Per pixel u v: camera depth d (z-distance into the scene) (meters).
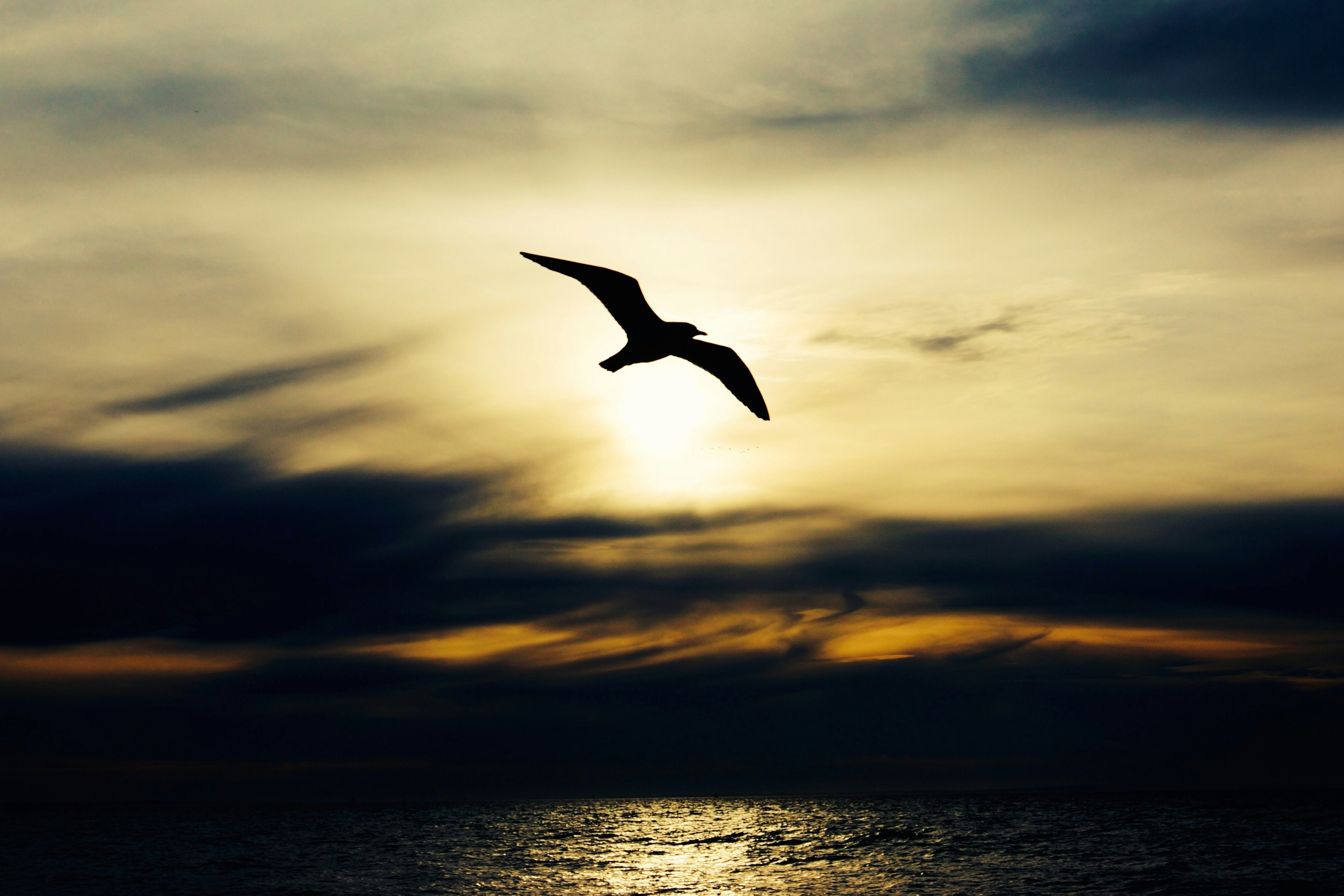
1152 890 38.28
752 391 10.46
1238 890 38.25
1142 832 66.12
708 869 47.41
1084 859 49.12
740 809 118.19
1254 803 111.19
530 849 59.78
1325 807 100.44
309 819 101.31
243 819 102.06
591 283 10.66
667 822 90.62
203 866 50.28
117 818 103.44
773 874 45.25
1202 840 59.06
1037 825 74.81
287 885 42.59
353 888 41.62
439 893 39.94
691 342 10.55
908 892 38.59
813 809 116.19
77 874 46.78
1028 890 38.44
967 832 67.31
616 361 10.34
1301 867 44.75
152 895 39.59
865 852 54.62
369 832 77.56
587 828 81.62
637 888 41.31
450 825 88.69
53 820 98.50
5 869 48.78
